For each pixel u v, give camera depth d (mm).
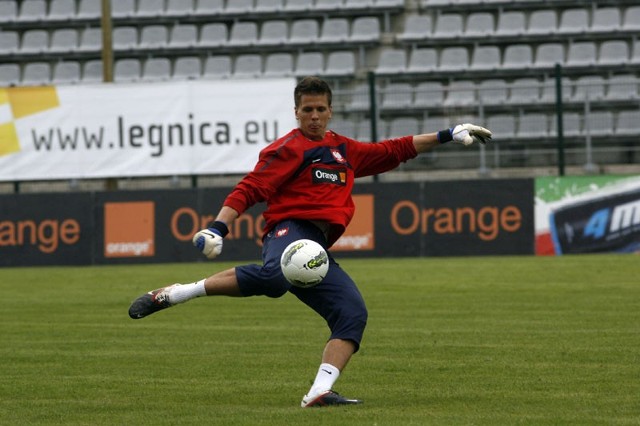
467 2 80625
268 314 34906
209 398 19719
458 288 41688
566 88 73312
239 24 82250
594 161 67125
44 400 19688
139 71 80938
